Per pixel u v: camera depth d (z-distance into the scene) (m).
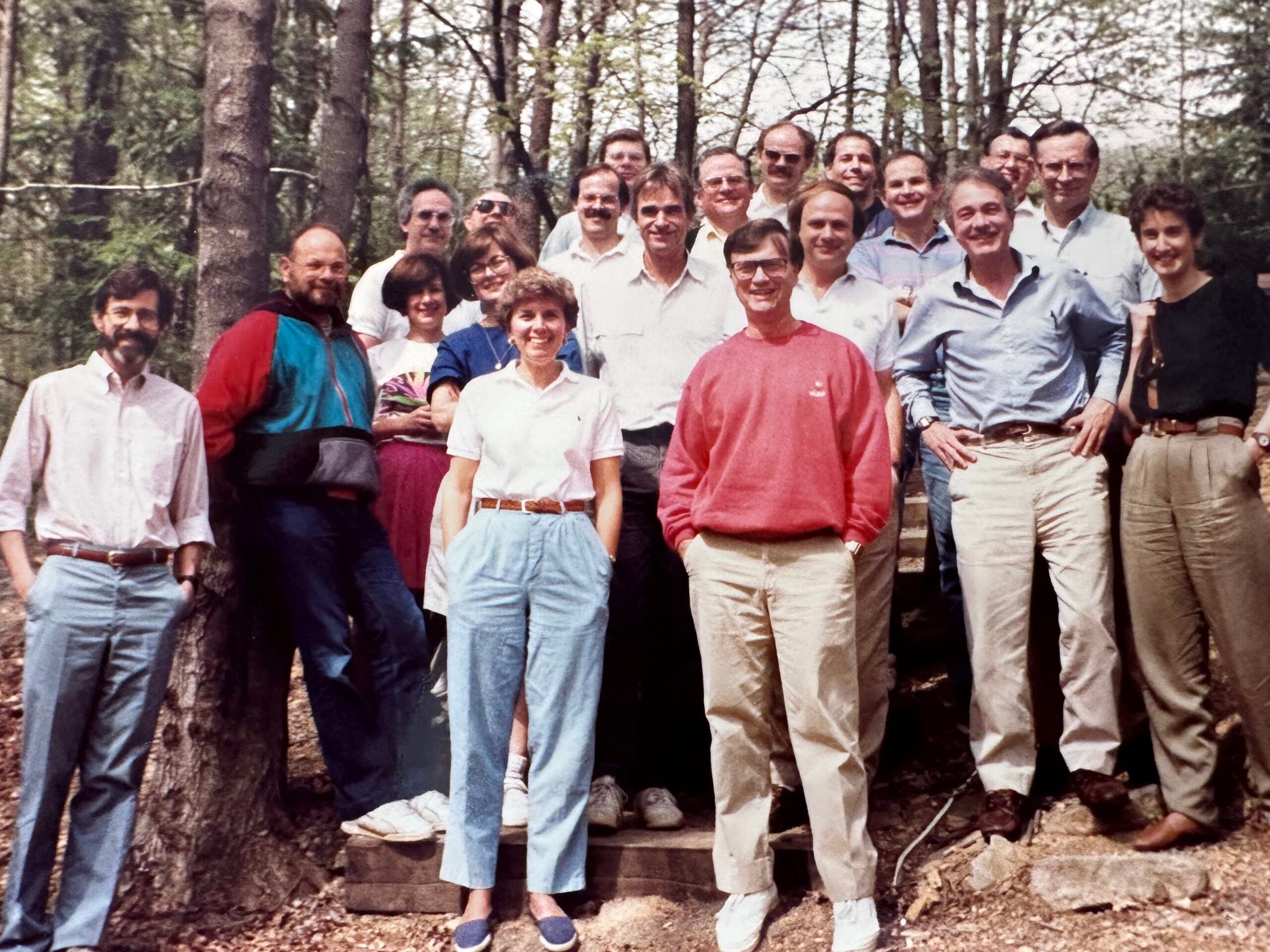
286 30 11.64
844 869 3.14
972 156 10.45
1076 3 12.64
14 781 4.79
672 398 3.88
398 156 14.88
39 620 3.33
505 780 3.81
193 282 10.55
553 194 10.20
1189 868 3.17
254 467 3.65
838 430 3.28
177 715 3.88
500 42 8.93
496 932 3.47
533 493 3.48
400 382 4.19
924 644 4.71
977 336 3.68
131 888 3.76
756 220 3.31
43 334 11.57
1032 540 3.56
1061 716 3.98
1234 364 3.37
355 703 3.70
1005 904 3.25
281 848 3.96
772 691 3.69
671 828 3.70
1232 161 12.16
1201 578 3.35
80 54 12.64
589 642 3.45
